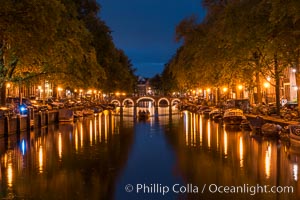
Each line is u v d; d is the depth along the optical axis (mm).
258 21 45594
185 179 28688
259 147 40438
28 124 54875
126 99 157250
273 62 51594
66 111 73000
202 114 91000
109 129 63531
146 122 78375
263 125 48156
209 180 28203
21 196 24672
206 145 43562
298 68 46094
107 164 34219
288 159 34281
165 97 162250
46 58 47969
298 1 33219
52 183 27641
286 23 38438
